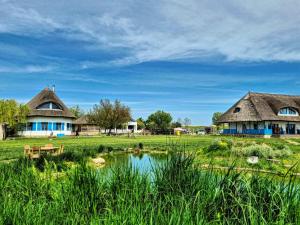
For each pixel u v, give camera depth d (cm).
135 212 388
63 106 5825
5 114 4316
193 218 376
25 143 3284
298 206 384
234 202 415
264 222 354
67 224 420
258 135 4781
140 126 8938
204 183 468
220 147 1706
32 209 445
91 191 495
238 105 5444
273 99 5356
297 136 4800
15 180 573
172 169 499
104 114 6222
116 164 579
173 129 6888
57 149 1752
